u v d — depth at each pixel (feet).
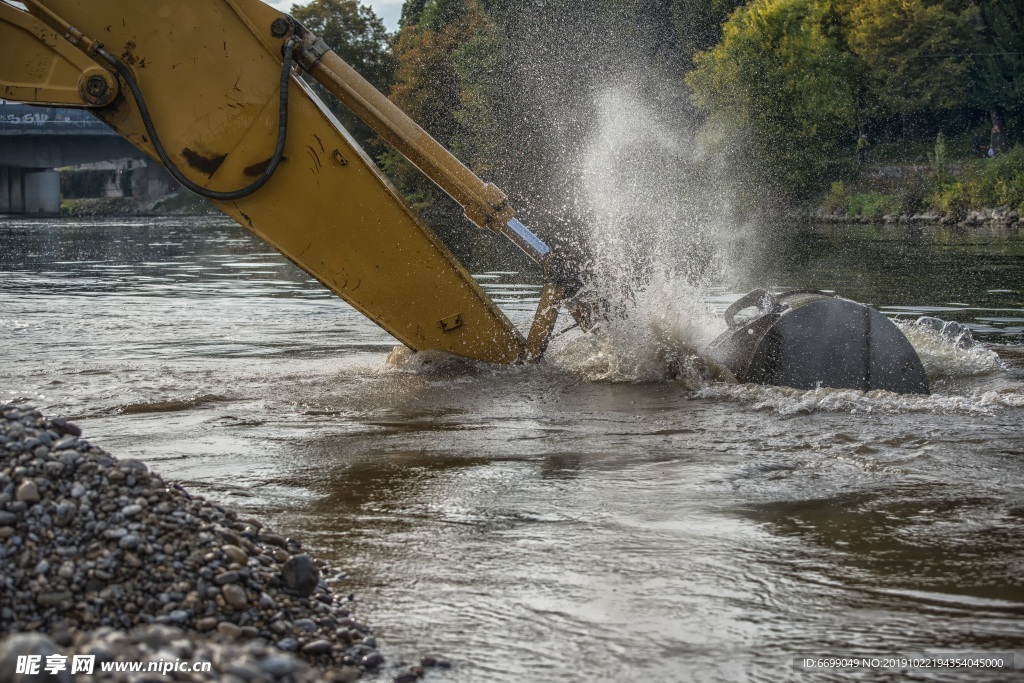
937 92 183.11
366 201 27.14
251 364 30.73
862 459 18.56
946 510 15.47
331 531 14.75
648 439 20.39
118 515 12.27
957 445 19.44
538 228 28.68
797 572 13.00
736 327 26.81
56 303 49.88
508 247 97.40
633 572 13.03
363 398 25.14
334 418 22.88
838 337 24.97
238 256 92.12
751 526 14.79
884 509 15.55
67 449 13.47
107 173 406.21
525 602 12.14
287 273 70.44
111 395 25.63
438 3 197.57
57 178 304.91
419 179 191.93
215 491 16.90
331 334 38.27
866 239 105.09
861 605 11.98
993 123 181.37
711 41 176.45
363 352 33.45
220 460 19.03
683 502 15.99
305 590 11.87
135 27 26.21
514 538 14.38
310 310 46.65
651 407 23.56
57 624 10.86
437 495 16.57
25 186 303.27
